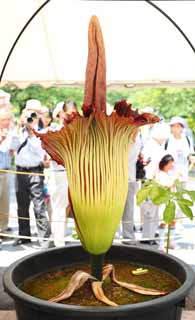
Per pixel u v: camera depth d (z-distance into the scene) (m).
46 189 3.35
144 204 3.19
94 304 0.97
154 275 1.18
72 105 3.40
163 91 7.23
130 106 0.94
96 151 0.90
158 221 3.21
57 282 1.14
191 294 2.10
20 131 3.40
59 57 3.35
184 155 3.30
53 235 3.32
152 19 2.89
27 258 1.17
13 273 1.08
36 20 2.89
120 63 3.42
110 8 2.84
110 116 0.88
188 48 3.16
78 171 0.92
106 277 1.10
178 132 3.31
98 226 0.94
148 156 3.27
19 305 0.97
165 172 3.27
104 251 0.99
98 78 0.91
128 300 1.00
